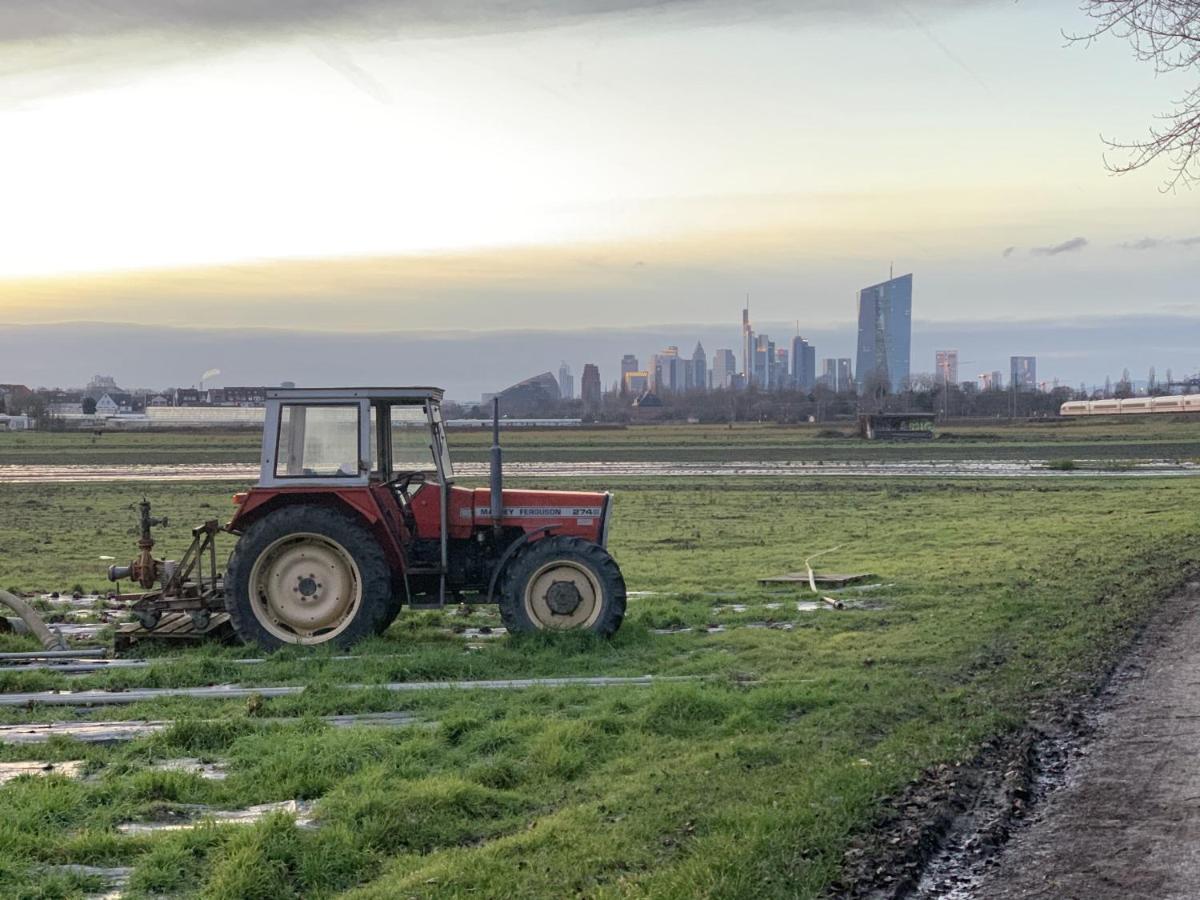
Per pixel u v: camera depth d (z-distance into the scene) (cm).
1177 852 594
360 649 1183
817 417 14762
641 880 538
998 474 4538
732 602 1545
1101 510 2886
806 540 2362
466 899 531
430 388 1255
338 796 694
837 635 1230
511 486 3875
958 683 983
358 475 1235
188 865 594
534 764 759
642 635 1245
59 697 999
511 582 1215
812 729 828
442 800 671
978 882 565
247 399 17812
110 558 2188
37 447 8169
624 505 3294
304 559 1218
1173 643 1141
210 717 917
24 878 578
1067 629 1216
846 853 584
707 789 682
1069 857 592
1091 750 782
